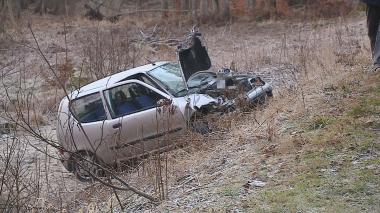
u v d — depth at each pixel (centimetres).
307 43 1928
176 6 3584
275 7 2988
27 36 2641
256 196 555
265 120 838
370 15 839
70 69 1576
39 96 1603
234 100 921
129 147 930
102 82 995
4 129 1231
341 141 652
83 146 959
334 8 2759
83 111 976
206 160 761
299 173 593
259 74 1450
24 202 738
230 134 848
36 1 4341
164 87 951
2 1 3195
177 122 902
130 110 945
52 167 1041
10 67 1988
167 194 657
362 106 757
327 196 523
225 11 2977
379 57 805
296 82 1095
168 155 827
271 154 677
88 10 3566
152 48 2158
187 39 1007
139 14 3597
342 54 1250
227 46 2281
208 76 1017
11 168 793
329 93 872
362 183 536
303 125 750
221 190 603
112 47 1730
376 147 621
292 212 502
